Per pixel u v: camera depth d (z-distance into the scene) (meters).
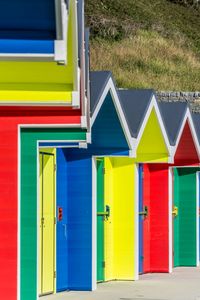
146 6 58.72
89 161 17.36
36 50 10.95
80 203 17.33
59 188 16.98
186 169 23.22
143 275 20.52
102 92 16.36
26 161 14.21
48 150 16.48
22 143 14.21
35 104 13.59
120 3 56.44
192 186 23.19
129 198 19.20
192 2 62.47
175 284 18.86
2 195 14.01
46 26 10.91
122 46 50.72
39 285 16.08
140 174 20.59
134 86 46.16
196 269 22.36
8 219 14.00
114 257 19.31
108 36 51.59
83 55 13.43
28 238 14.14
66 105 13.56
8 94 13.59
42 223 16.12
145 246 20.94
